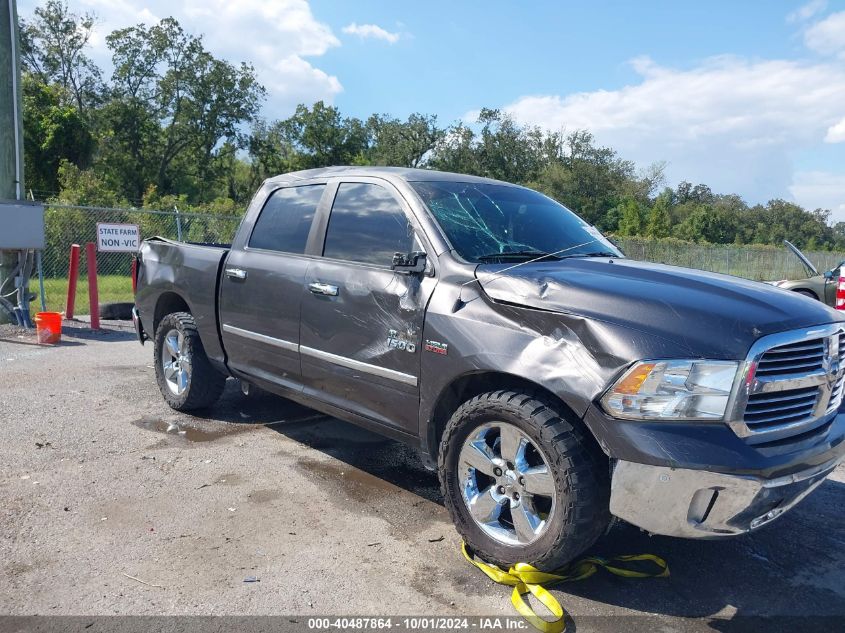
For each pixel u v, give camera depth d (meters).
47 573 3.12
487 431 3.31
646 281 3.32
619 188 83.12
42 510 3.78
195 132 61.94
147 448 4.85
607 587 3.19
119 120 58.25
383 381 3.81
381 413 3.90
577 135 82.88
